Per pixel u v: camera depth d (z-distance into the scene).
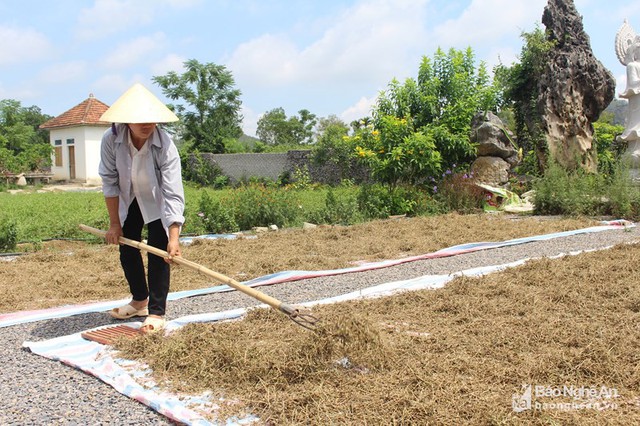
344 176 25.84
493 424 2.80
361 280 6.67
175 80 37.28
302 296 5.94
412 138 14.32
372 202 14.04
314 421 2.90
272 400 3.15
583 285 5.50
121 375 3.62
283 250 8.88
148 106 4.45
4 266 7.83
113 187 4.76
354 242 9.55
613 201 12.68
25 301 5.94
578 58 16.75
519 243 9.06
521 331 4.25
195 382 3.52
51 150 35.16
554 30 17.27
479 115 15.54
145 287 5.07
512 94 17.92
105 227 11.41
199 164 30.86
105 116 4.41
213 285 6.58
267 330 4.45
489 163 15.09
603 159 17.23
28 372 3.81
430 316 4.79
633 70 16.25
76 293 6.23
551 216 13.15
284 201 13.30
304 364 3.50
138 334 4.30
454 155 15.14
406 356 3.74
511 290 5.37
